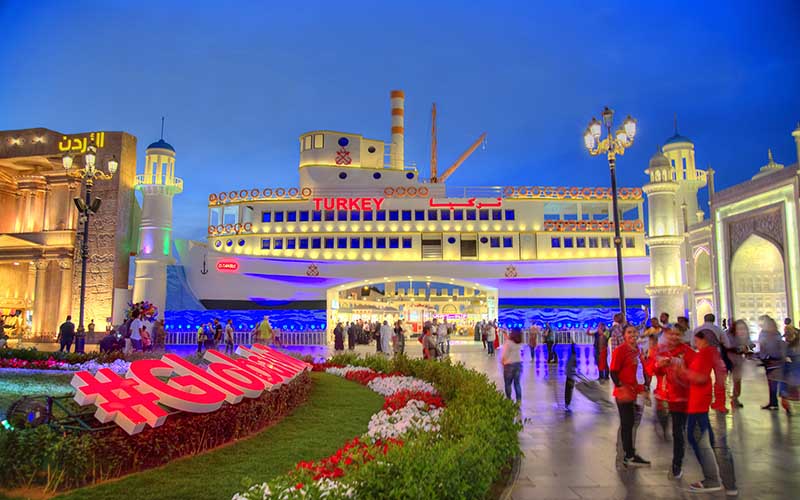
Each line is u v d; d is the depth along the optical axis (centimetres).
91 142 4791
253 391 1048
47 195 4928
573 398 1498
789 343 1198
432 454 571
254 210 4944
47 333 4638
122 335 2952
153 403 842
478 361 2791
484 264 4800
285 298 4716
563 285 4781
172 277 4784
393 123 5838
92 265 4675
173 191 4725
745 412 1248
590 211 5512
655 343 1229
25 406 834
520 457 847
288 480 553
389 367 1775
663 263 3078
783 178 2938
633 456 825
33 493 679
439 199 4903
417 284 6184
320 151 5144
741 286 3384
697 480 755
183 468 780
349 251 4831
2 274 5134
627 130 2053
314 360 2292
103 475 740
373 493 499
